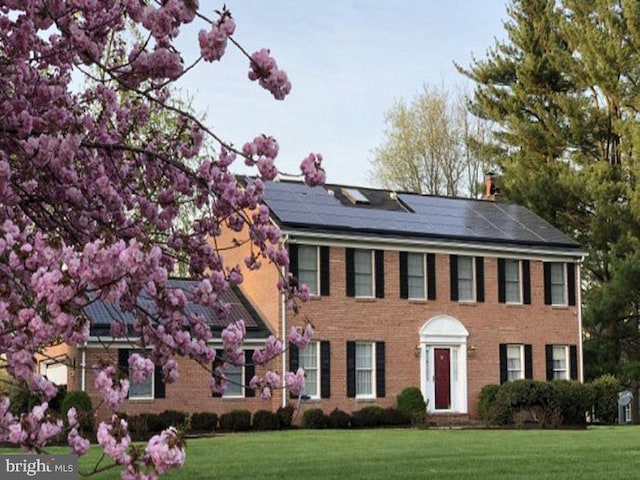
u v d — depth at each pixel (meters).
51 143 5.44
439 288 30.19
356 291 28.61
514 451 17.23
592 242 38.81
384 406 28.50
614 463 14.97
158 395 25.09
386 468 14.23
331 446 18.55
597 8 40.00
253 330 26.77
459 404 30.02
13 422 4.25
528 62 42.16
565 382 29.34
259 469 14.05
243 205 6.97
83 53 5.84
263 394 6.14
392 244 29.33
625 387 37.12
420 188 49.97
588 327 37.84
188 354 6.14
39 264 4.41
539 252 32.00
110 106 7.30
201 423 24.78
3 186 5.24
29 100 6.03
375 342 28.67
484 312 30.94
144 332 6.12
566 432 23.34
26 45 5.75
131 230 6.50
